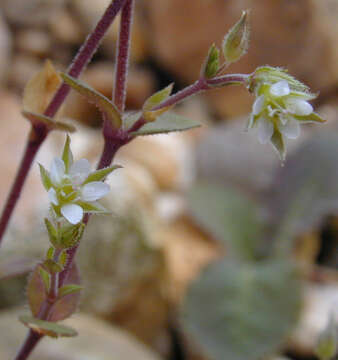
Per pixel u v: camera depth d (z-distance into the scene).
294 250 0.26
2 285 0.19
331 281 0.25
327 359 0.12
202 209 0.24
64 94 0.11
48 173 0.09
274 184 0.26
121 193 0.21
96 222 0.20
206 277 0.21
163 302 0.22
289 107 0.09
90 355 0.17
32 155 0.11
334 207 0.24
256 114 0.09
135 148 0.31
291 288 0.20
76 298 0.10
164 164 0.31
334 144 0.26
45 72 0.11
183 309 0.20
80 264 0.20
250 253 0.24
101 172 0.09
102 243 0.20
